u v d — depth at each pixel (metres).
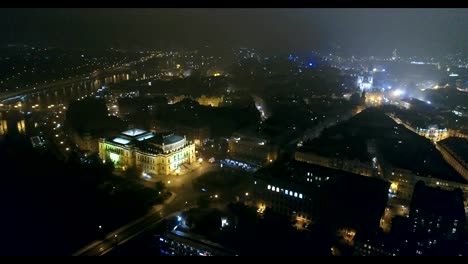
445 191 197.75
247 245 166.12
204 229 181.25
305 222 194.88
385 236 167.75
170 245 169.38
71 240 175.38
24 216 196.62
